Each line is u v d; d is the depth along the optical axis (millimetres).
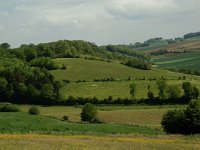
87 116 108500
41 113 127562
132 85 151000
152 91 155375
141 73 192250
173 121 84625
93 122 107938
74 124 93438
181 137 71000
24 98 157250
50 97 154625
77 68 194125
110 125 93938
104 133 76188
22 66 182875
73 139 59438
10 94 157625
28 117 98812
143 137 69250
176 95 146000
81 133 73750
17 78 160125
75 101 152875
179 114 84812
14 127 83500
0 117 96062
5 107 121250
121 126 92625
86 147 51312
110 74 188125
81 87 166250
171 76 188375
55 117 108938
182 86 147750
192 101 84875
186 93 145625
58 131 78375
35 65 197375
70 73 187375
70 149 49094
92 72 189625
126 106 143875
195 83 171000
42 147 49562
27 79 161875
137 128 90500
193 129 83562
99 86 166750
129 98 149500
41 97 155625
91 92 160250
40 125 88500
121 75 187250
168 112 86625
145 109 132875
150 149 52594
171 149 53375
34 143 52500
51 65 194125
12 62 189750
